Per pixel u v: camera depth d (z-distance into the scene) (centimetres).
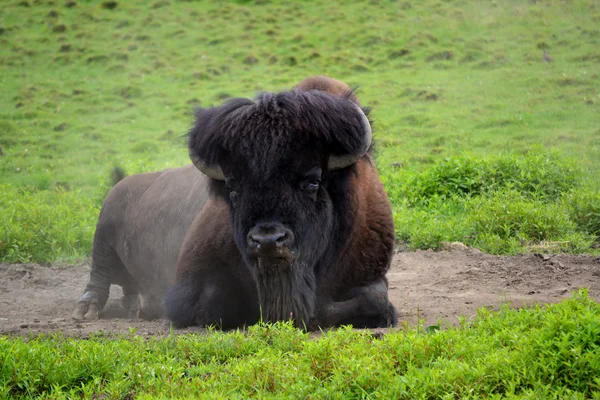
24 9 8556
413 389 1084
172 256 1970
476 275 2158
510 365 1128
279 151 1373
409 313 1750
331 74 6562
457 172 3206
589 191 2753
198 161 1477
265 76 6606
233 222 1501
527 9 7612
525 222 2544
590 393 1074
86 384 1223
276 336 1346
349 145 1437
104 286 2242
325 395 1098
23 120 5794
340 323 1608
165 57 7281
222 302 1609
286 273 1439
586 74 5809
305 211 1419
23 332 1598
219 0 8675
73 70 7125
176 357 1317
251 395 1141
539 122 4872
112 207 2259
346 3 8350
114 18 8275
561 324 1184
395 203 3106
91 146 5159
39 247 2733
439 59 6725
